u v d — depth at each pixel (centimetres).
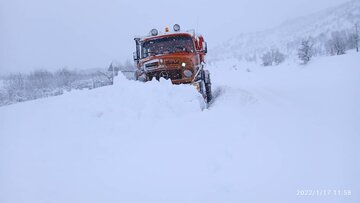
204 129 611
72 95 918
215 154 488
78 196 380
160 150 515
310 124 677
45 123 692
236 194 378
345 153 491
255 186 396
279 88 1603
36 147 552
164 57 938
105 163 474
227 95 920
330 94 1162
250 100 838
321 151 504
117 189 397
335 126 665
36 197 378
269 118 704
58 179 425
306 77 2953
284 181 407
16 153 525
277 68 4853
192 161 468
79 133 618
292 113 781
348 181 403
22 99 2580
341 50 5609
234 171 434
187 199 370
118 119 666
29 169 458
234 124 637
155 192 387
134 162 474
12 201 369
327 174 424
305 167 446
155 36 1034
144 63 959
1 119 778
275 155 485
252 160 466
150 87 761
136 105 709
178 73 942
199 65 1019
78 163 477
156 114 695
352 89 1234
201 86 979
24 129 664
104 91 814
